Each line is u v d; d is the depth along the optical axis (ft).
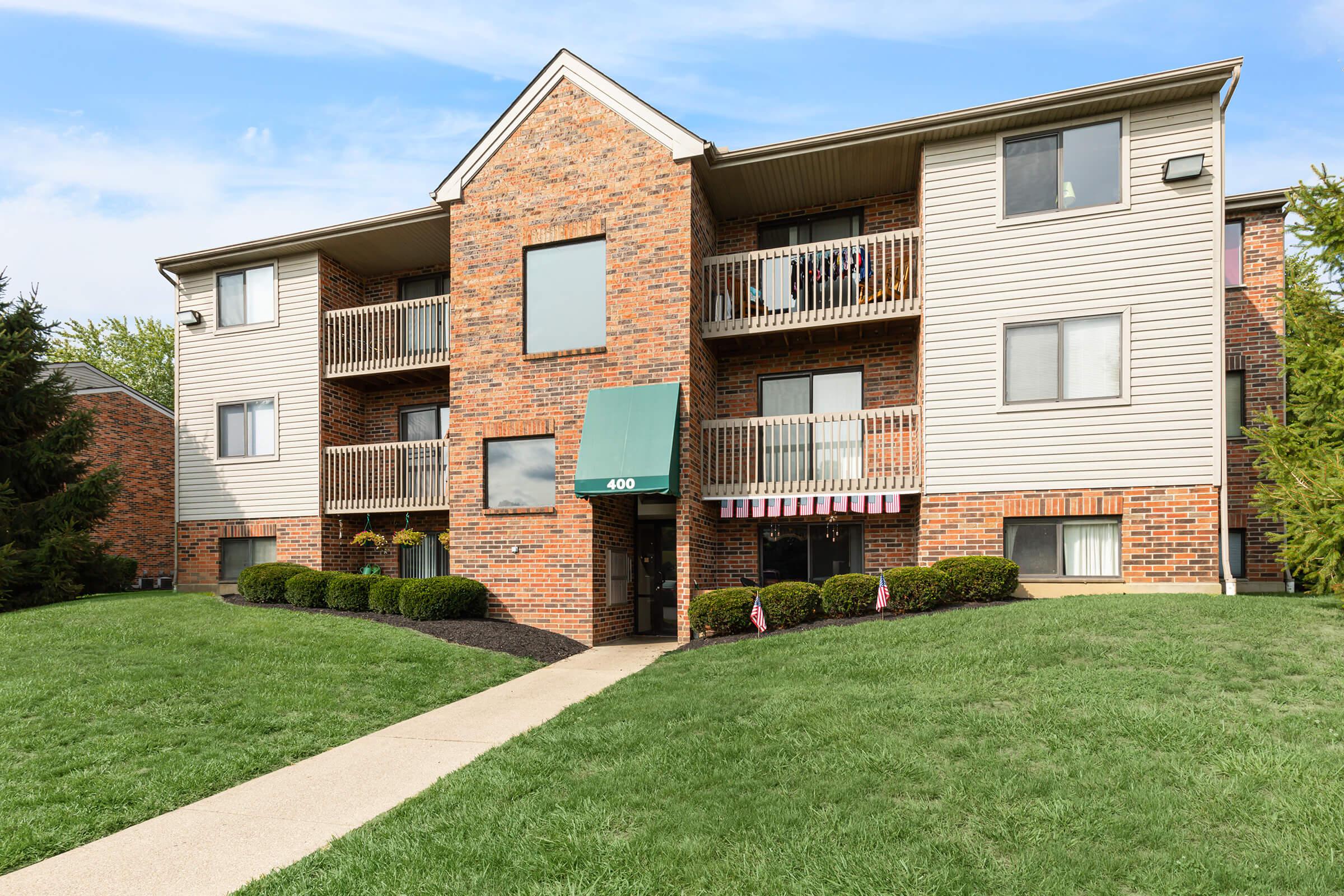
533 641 43.21
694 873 14.43
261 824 18.80
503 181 50.93
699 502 47.29
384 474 56.90
